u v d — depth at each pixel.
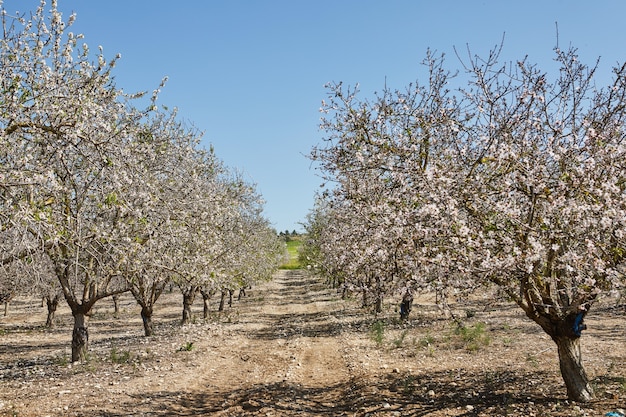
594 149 7.16
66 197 9.06
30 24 8.82
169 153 12.88
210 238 18.70
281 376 13.12
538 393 9.31
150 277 15.08
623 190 7.05
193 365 14.40
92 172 9.59
